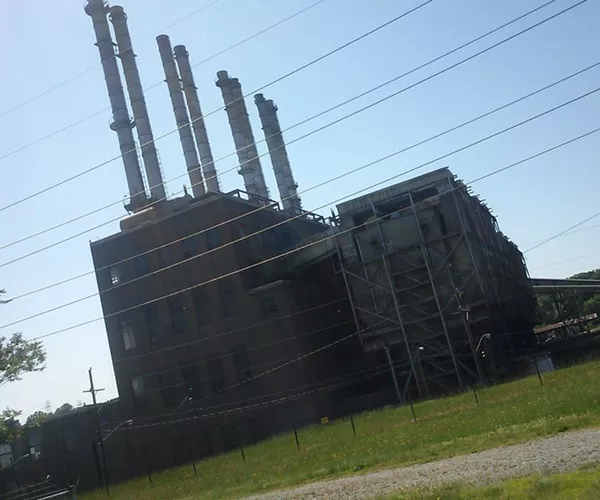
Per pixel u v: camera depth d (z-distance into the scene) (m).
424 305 57.28
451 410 34.03
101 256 69.56
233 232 63.81
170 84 74.62
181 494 27.81
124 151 70.31
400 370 60.78
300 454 30.80
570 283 81.44
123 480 62.91
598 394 21.94
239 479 27.27
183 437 62.91
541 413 21.78
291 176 82.50
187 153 73.31
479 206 66.38
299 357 59.78
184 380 64.06
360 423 41.81
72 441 66.50
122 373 67.00
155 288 66.50
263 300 61.94
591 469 12.19
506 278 67.88
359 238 60.03
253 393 60.94
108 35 71.94
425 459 19.11
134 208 69.75
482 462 16.00
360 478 18.73
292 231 73.25
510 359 57.31
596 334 71.44
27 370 40.78
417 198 59.47
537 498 10.84
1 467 65.12
